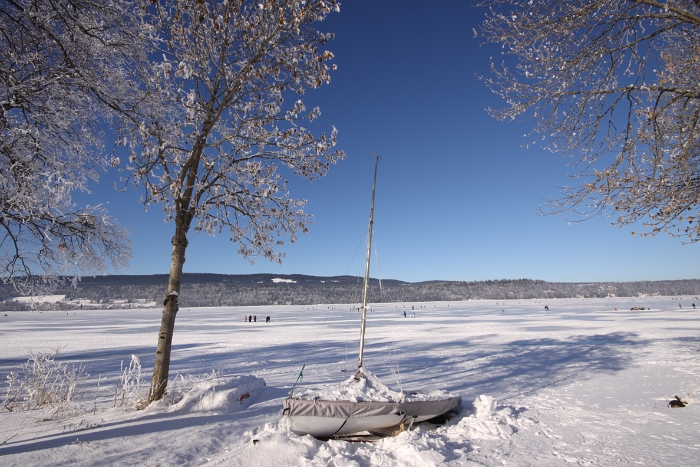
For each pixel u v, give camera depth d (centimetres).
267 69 757
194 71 734
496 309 8519
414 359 1620
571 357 1528
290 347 2208
